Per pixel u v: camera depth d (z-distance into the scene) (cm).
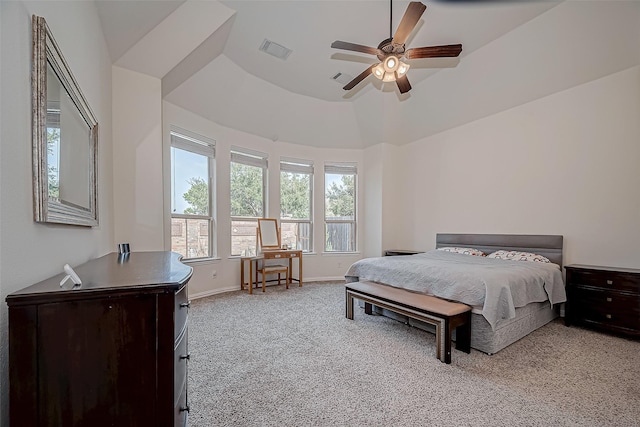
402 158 580
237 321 330
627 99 311
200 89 405
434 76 440
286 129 545
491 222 437
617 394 188
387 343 270
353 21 325
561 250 356
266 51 387
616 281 285
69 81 148
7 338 91
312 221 590
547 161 374
